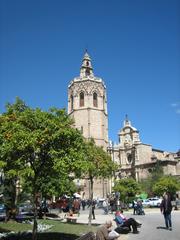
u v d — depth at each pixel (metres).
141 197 68.88
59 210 51.19
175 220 31.91
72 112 102.25
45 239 20.70
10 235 21.78
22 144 16.80
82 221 35.03
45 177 18.53
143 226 27.38
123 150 118.19
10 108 20.50
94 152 29.33
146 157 115.06
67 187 37.81
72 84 104.00
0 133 18.00
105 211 49.28
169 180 76.12
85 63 112.56
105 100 105.88
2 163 17.17
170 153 119.50
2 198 28.45
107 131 104.69
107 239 16.95
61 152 17.39
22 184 24.41
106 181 93.69
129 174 114.50
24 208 41.94
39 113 18.28
